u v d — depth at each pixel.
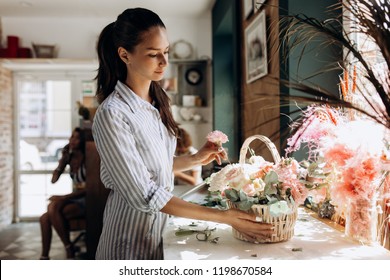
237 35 3.33
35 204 5.37
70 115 5.36
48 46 4.91
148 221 1.20
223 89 4.66
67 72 5.31
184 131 3.15
